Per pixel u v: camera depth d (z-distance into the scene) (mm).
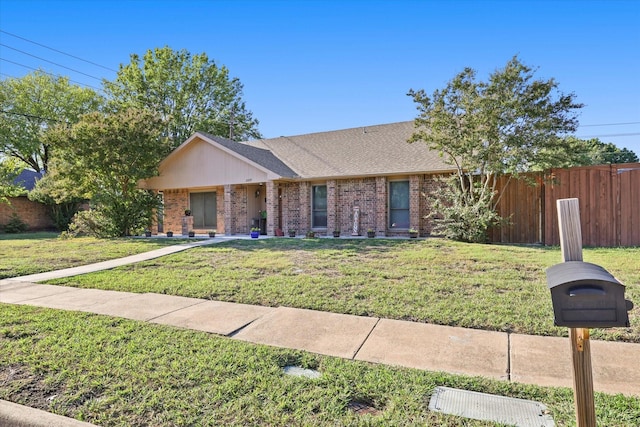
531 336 4344
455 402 2984
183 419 2779
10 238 18125
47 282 7758
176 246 12492
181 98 28953
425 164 14133
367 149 16703
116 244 13383
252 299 6078
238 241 13328
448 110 11766
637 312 4887
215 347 4113
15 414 2900
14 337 4477
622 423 2607
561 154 11023
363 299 5848
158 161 17391
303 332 4617
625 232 10820
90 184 16594
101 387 3262
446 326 4719
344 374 3455
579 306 1747
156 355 3895
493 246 10797
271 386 3254
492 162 11109
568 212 1962
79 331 4641
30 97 27062
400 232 14812
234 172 16203
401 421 2721
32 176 28625
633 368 3494
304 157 17625
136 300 6242
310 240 13195
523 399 3014
